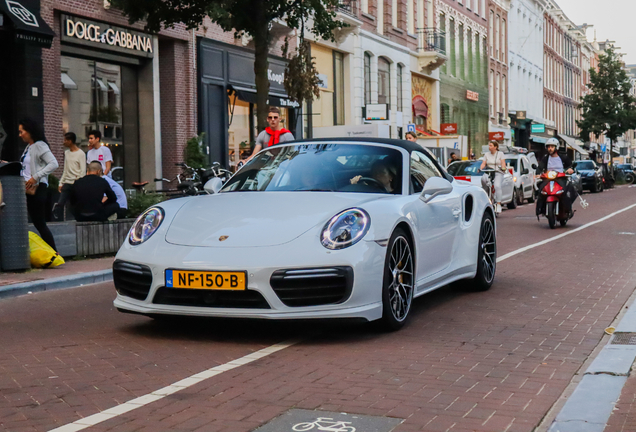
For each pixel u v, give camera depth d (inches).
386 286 246.1
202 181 611.5
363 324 262.2
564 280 371.6
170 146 870.4
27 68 664.4
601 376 198.4
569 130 3353.8
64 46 728.3
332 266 229.6
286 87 807.1
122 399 179.9
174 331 257.3
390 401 177.5
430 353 225.3
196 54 900.6
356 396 181.6
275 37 1044.5
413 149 304.0
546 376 199.9
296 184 276.1
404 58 1539.1
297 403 176.1
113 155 808.9
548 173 680.4
